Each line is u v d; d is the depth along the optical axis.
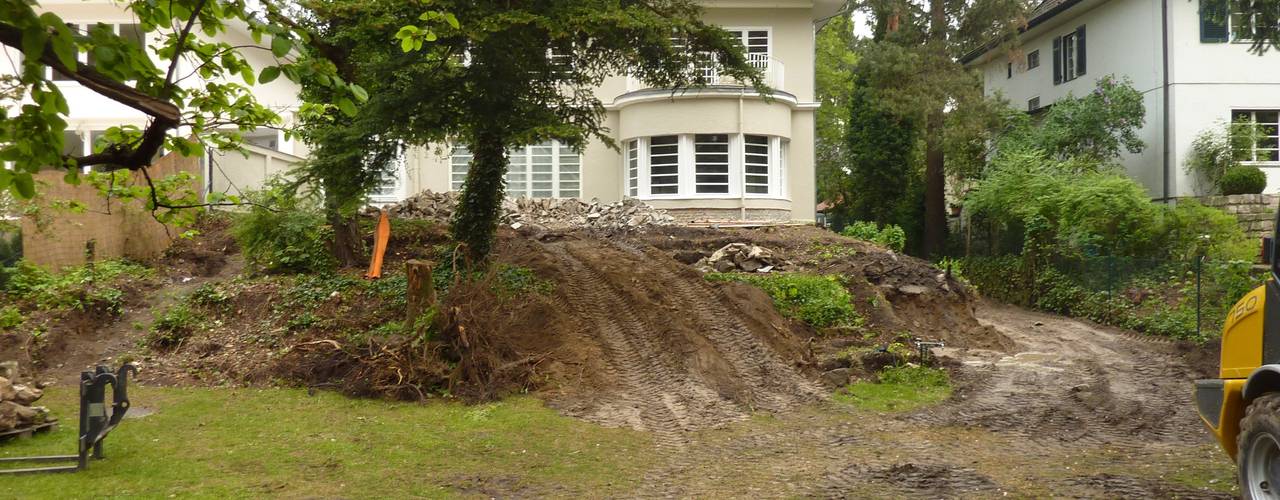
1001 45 26.97
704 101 23.31
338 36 11.80
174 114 4.66
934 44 27.03
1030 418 10.34
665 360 12.41
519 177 25.06
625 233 19.80
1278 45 15.35
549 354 12.26
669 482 7.70
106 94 4.51
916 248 31.03
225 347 12.56
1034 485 7.36
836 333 14.33
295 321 13.08
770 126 23.75
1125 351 15.11
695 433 9.67
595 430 9.66
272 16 5.29
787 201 24.56
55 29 4.05
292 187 14.40
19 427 8.65
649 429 9.80
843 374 12.16
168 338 12.90
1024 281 22.55
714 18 24.78
